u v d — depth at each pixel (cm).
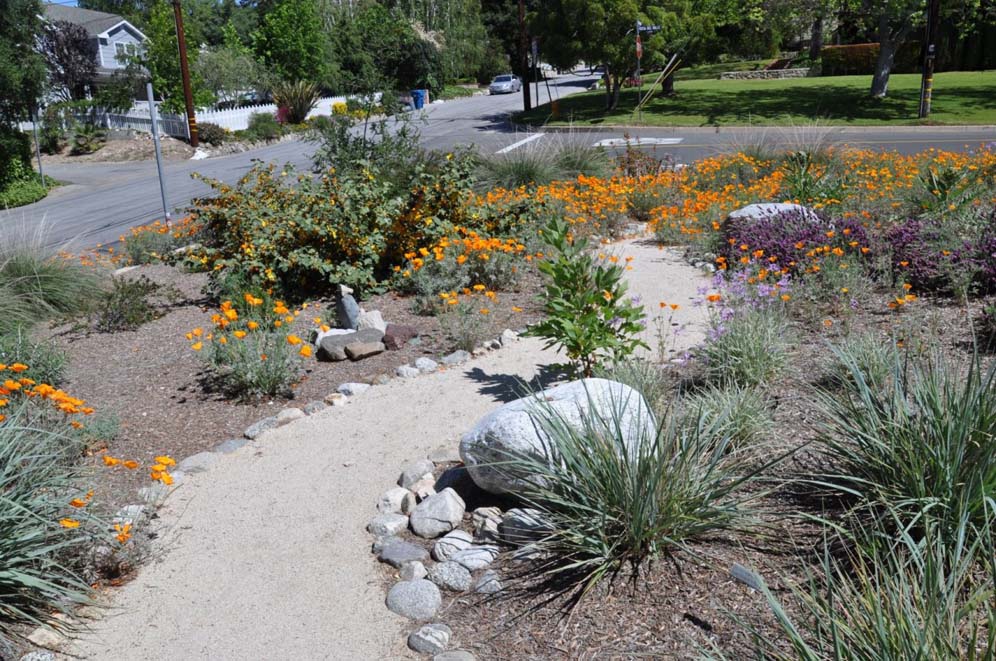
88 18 4688
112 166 2984
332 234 795
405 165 1223
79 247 1377
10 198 2264
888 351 499
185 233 1132
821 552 325
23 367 458
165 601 350
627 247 965
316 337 675
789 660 247
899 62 3781
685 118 2612
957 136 2091
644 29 2723
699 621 297
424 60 4803
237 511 424
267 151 3030
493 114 3488
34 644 318
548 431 370
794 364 526
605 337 505
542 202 938
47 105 3397
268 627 330
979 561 297
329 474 459
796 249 732
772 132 2153
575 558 346
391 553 372
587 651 291
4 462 379
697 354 533
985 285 640
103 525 368
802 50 4653
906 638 227
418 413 527
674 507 340
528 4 6469
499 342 644
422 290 775
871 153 1374
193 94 3594
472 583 345
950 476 312
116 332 745
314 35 4394
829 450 388
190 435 519
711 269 798
